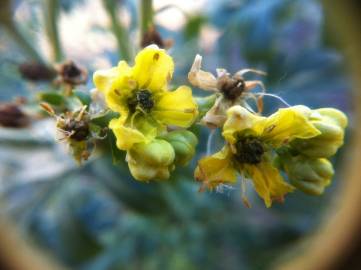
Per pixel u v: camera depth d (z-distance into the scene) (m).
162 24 0.07
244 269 0.08
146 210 0.07
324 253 0.08
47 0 0.06
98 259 0.08
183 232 0.07
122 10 0.07
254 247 0.08
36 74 0.06
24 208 0.07
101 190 0.07
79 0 0.07
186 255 0.08
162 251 0.08
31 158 0.07
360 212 0.07
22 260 0.08
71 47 0.07
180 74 0.07
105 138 0.05
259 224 0.08
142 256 0.08
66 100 0.05
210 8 0.07
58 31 0.06
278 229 0.08
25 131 0.06
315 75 0.07
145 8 0.06
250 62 0.07
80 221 0.08
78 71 0.05
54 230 0.08
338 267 0.08
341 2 0.07
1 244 0.08
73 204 0.08
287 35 0.07
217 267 0.08
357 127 0.07
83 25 0.07
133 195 0.07
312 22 0.07
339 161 0.07
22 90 0.07
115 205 0.08
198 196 0.07
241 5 0.07
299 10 0.07
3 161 0.07
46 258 0.08
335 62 0.07
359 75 0.07
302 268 0.08
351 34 0.07
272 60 0.07
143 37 0.05
